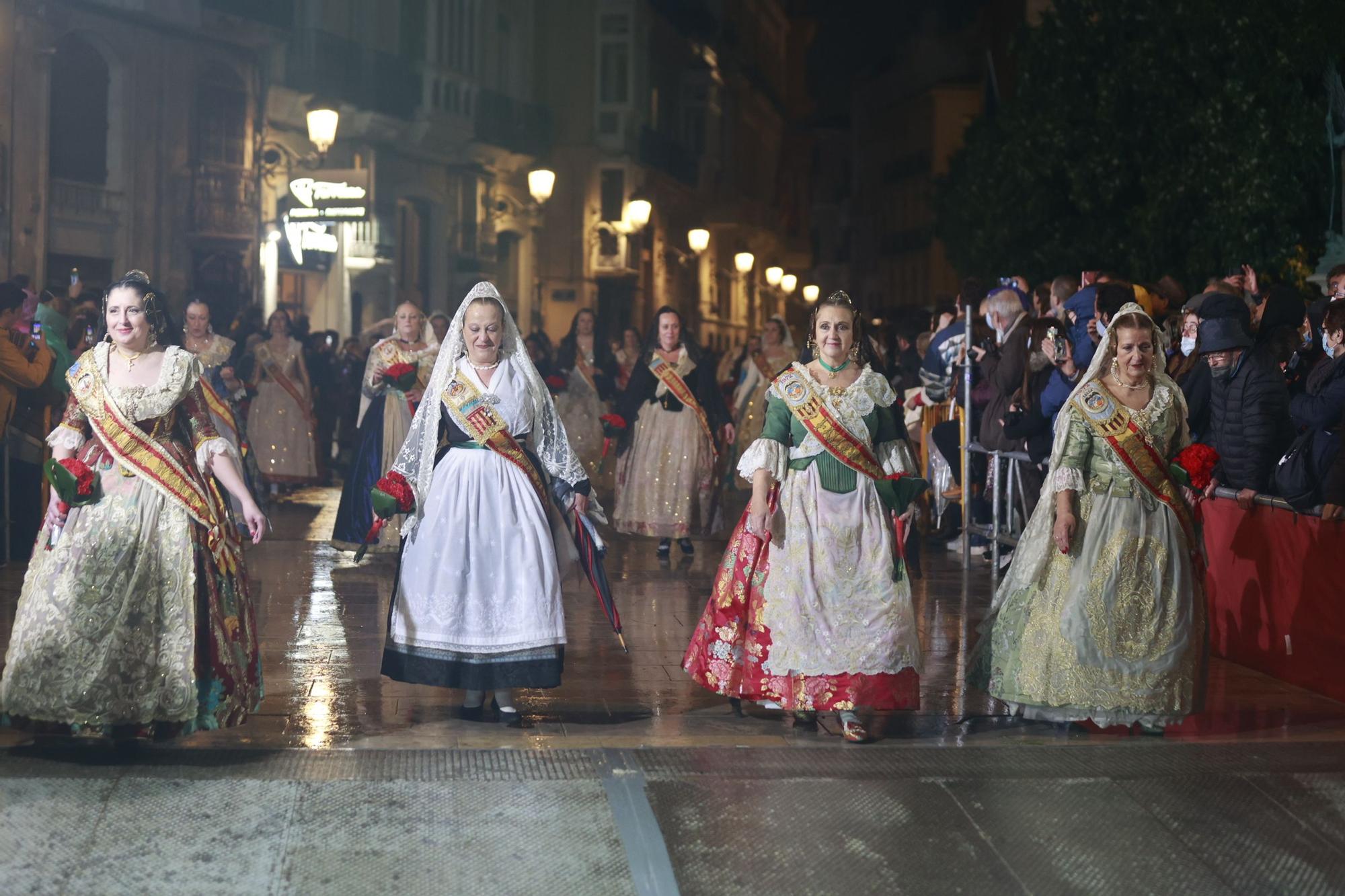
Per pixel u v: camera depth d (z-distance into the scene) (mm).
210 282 21906
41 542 5215
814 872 4430
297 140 24797
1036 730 5871
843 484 5715
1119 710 5691
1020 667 5812
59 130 19562
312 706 6047
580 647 7504
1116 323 5840
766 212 52250
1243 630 7188
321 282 25156
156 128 20938
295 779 4910
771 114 53781
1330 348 6641
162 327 5332
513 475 5832
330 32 24984
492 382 5852
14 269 18453
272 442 14445
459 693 6371
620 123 34375
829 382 5754
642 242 37188
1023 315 9984
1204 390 7586
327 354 18062
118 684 5027
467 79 29375
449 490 5777
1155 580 5727
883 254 60562
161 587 5117
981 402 10320
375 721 5816
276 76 23969
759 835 4645
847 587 5652
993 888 4375
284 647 7254
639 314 37062
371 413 10469
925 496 12156
